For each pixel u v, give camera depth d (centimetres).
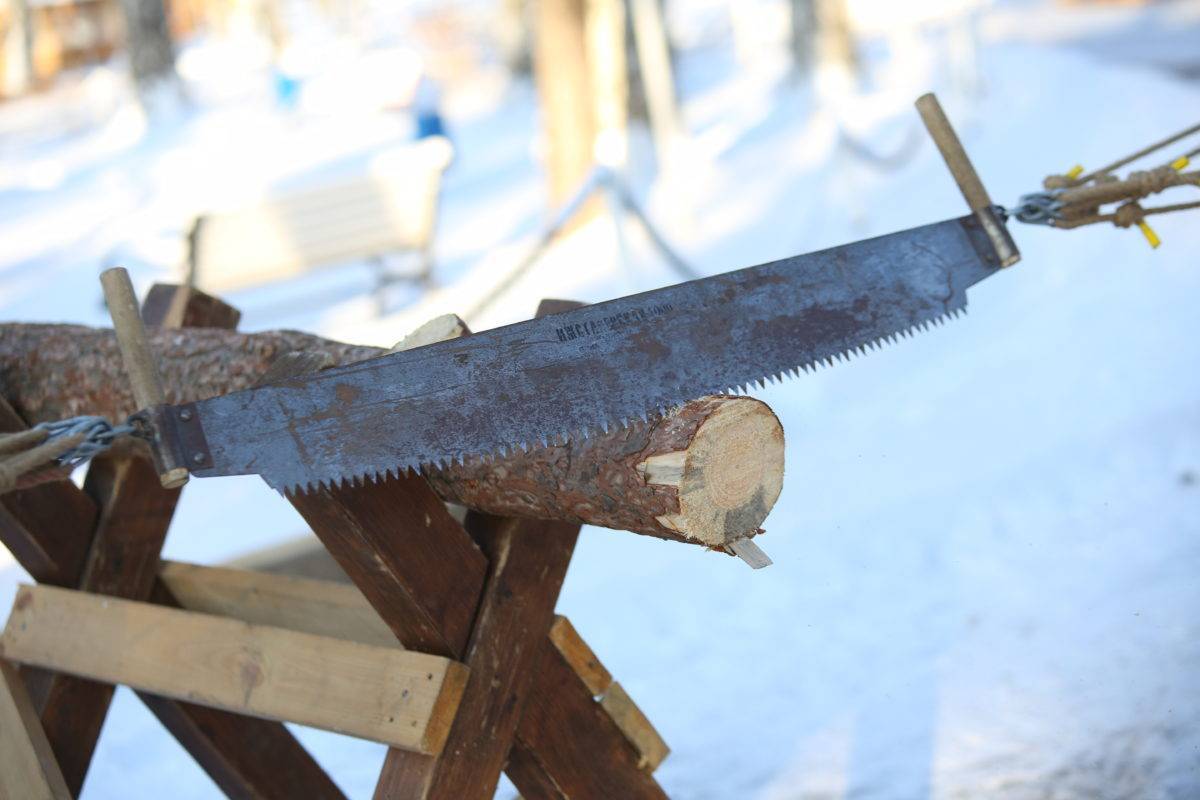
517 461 218
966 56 1290
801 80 1570
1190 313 585
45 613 284
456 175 1405
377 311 888
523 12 2053
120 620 271
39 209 1598
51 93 2952
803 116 1338
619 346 217
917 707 358
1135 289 640
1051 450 491
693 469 201
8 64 3028
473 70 2469
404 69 2177
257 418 196
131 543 301
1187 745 313
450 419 204
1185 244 682
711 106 1608
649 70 1050
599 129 1009
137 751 405
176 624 263
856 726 356
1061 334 611
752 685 388
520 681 243
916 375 609
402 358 204
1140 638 362
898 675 376
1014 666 366
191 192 1527
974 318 673
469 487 229
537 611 244
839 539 463
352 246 861
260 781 306
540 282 868
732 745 359
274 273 845
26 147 2270
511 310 809
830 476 518
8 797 270
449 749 230
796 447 555
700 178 1128
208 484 641
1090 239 735
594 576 480
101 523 297
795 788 332
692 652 413
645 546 500
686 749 361
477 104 2039
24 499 287
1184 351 546
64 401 285
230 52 3075
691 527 204
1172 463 455
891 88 1405
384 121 1931
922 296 249
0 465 191
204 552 549
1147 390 518
